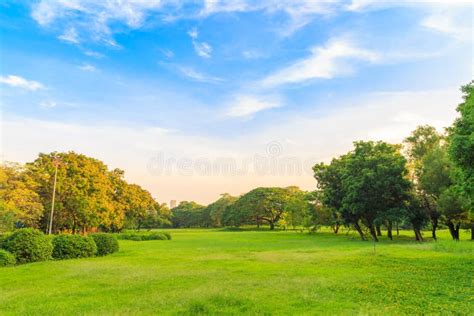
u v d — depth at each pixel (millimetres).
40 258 21266
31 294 11672
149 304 10016
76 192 43969
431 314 8914
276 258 21875
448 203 33094
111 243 26219
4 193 33188
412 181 40812
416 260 19312
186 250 29953
